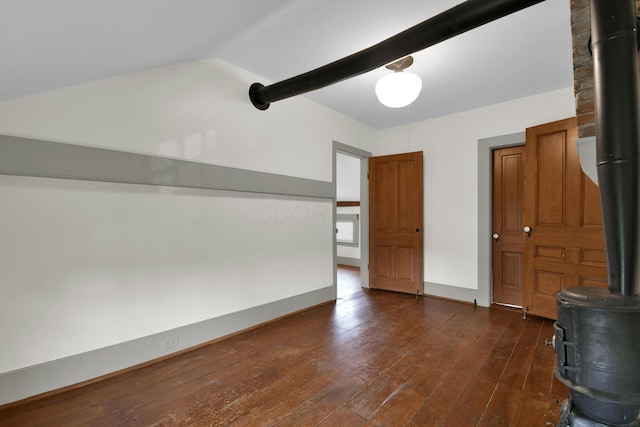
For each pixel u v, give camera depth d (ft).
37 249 5.97
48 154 6.03
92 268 6.61
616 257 3.84
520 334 9.17
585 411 4.06
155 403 5.81
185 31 5.72
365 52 6.49
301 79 8.20
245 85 9.52
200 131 8.41
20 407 5.66
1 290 5.63
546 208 10.28
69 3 3.20
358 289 15.02
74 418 5.38
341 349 8.16
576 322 3.97
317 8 6.41
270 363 7.38
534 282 10.60
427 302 12.66
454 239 12.97
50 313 6.11
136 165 7.18
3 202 5.66
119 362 6.93
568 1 6.21
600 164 3.86
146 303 7.39
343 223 22.88
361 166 15.35
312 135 11.86
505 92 10.81
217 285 8.80
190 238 8.22
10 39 3.49
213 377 6.75
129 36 4.85
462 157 12.78
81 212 6.48
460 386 6.37
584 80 6.07
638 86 3.67
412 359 7.57
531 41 7.66
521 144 11.55
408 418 5.37
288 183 10.83
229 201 9.14
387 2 6.22
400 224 14.08
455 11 5.15
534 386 6.35
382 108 12.57
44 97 6.00
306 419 5.34
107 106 6.80
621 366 3.65
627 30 3.66
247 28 7.07
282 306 10.68
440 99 11.46
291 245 11.07
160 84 7.64
